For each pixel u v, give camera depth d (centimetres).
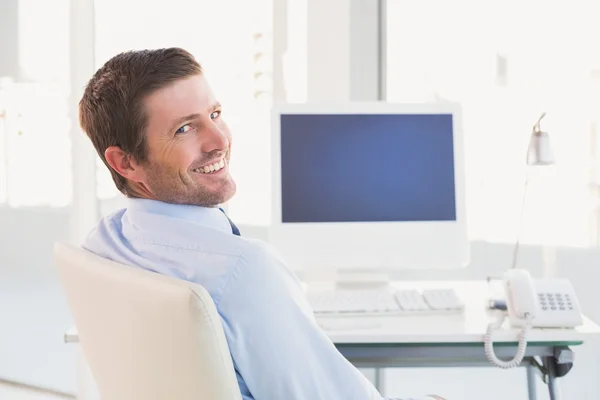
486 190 268
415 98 273
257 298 100
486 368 272
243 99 283
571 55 254
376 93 276
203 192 112
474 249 272
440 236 191
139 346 97
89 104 110
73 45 289
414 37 271
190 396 94
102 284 101
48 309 306
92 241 118
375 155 191
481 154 267
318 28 270
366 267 192
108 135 109
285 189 190
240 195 286
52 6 293
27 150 303
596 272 257
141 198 115
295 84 276
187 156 109
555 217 261
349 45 269
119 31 289
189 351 91
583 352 260
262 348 101
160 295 91
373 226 190
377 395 108
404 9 271
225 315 100
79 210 296
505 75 262
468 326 164
